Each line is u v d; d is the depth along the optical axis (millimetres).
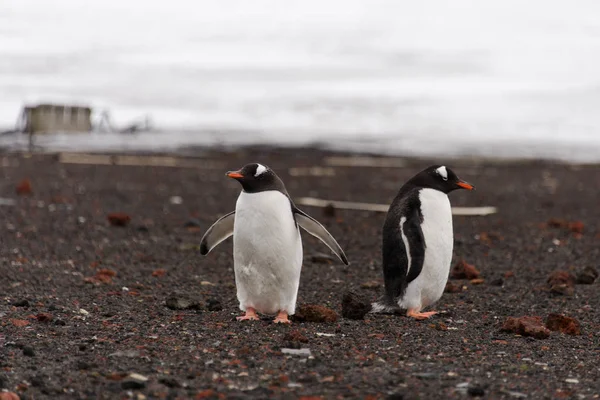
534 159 89938
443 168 23484
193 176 66938
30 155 79812
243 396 15000
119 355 17781
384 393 15430
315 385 15883
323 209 45656
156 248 35312
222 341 19375
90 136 97438
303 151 95125
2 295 25000
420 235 22766
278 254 21578
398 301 23250
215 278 29594
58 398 14984
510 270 31688
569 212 49375
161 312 23266
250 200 21641
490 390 15797
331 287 28219
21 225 39531
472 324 22609
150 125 115938
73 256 32906
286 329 20922
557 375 17172
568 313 24547
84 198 50750
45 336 19641
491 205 52375
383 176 70000
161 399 14945
